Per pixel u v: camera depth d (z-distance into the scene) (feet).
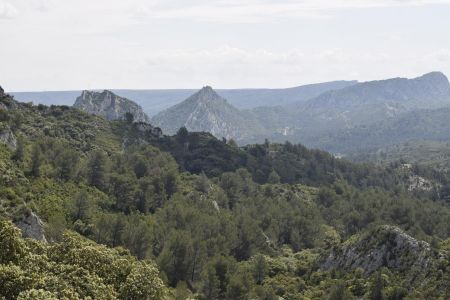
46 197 481.87
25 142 620.90
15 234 180.14
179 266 446.19
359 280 409.08
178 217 562.25
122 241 456.45
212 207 655.76
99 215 497.87
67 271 183.11
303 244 635.66
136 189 610.24
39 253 199.21
